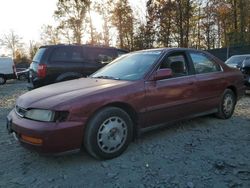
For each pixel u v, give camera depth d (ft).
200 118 19.88
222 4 111.24
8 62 70.28
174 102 15.58
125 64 16.67
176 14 106.83
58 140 11.65
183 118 16.46
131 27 120.57
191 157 13.46
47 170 12.58
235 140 15.64
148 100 14.40
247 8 114.42
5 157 14.15
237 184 10.96
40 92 13.70
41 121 11.87
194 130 17.38
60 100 12.19
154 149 14.47
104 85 13.88
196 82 16.83
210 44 119.75
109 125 13.08
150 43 111.65
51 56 25.91
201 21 116.37
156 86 14.76
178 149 14.44
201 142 15.38
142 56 16.62
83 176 11.92
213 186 10.86
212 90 18.02
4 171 12.66
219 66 19.19
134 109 13.92
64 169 12.59
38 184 11.44
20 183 11.57
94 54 28.71
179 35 108.27
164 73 14.78
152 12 109.60
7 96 38.68
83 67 27.48
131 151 14.23
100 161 13.17
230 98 19.77
